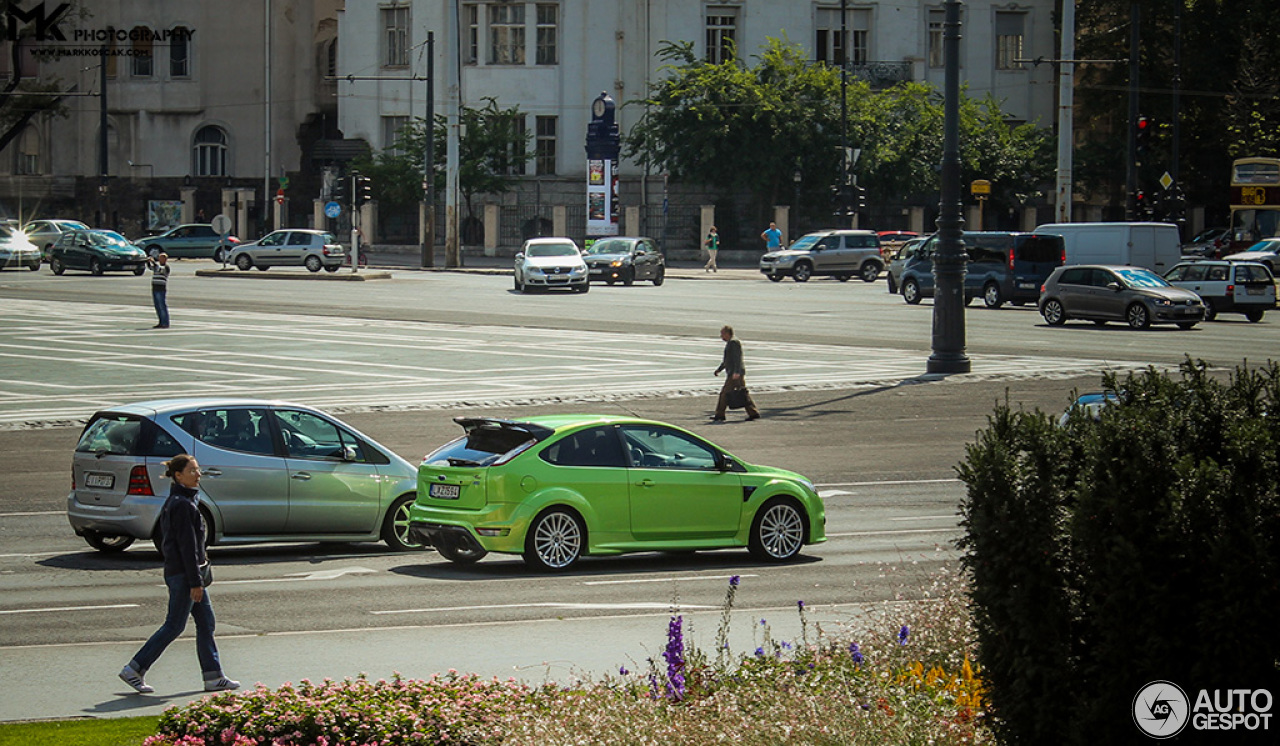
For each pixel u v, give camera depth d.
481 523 23.30
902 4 129.50
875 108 119.38
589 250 94.44
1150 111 124.50
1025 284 76.62
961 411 42.47
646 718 11.81
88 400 44.38
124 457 24.47
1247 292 69.38
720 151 116.38
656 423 24.77
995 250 77.69
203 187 136.88
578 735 11.68
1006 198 124.81
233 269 104.62
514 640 18.34
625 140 119.50
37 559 24.70
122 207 137.38
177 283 91.50
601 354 55.47
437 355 54.94
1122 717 9.55
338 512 25.88
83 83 137.38
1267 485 9.27
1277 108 118.94
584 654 17.52
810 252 99.06
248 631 19.03
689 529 24.34
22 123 133.88
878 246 101.31
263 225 133.12
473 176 123.44
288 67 140.75
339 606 20.69
